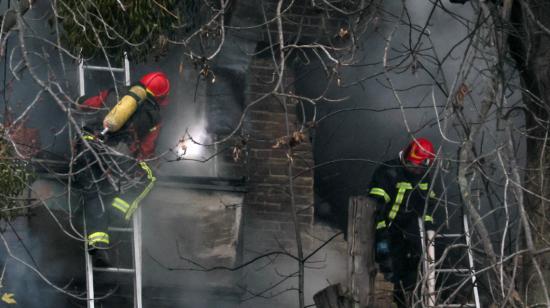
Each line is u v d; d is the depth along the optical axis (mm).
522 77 15117
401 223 18875
